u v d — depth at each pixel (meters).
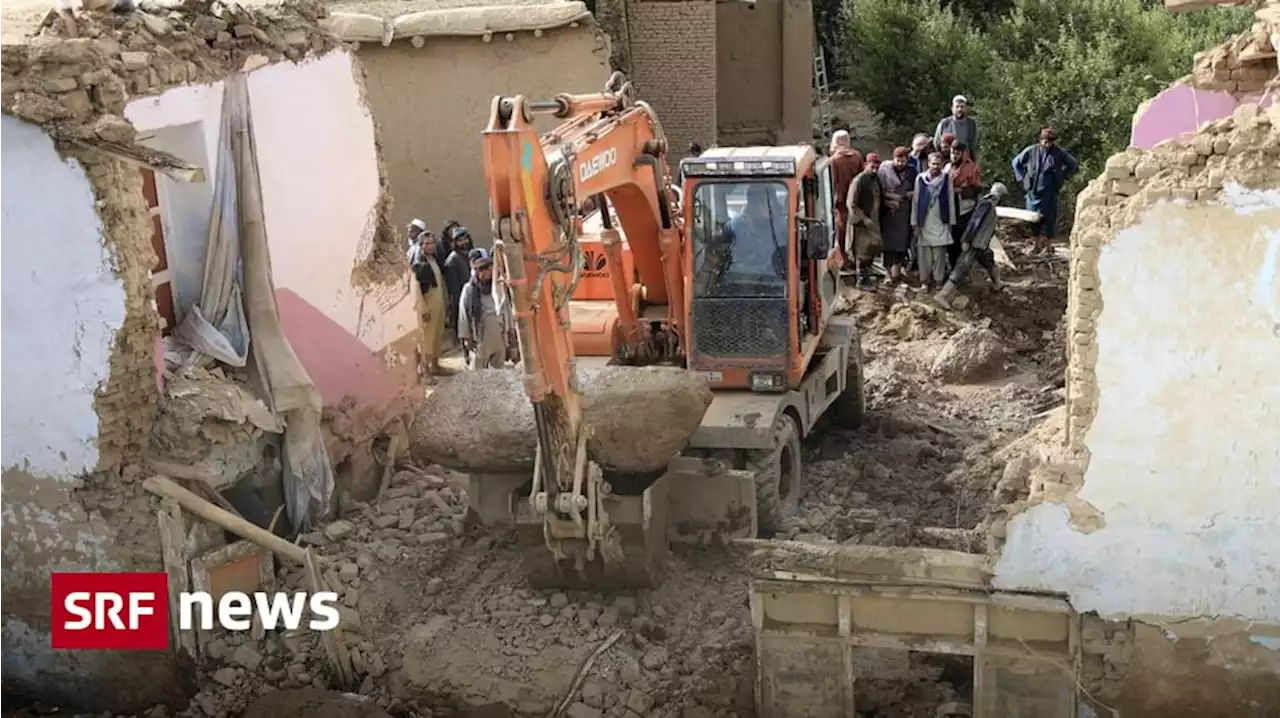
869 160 15.55
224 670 8.28
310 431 9.38
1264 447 6.76
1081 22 22.09
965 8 24.83
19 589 8.34
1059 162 16.95
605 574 8.75
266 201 9.56
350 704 7.86
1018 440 9.14
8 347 8.05
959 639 7.46
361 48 15.83
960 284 15.24
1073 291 7.00
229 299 9.15
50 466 8.12
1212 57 9.82
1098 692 7.36
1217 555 6.97
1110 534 7.07
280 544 8.69
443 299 13.86
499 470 8.88
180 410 8.33
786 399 10.02
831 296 11.87
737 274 9.90
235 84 9.23
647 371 8.79
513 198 7.20
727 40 21.28
